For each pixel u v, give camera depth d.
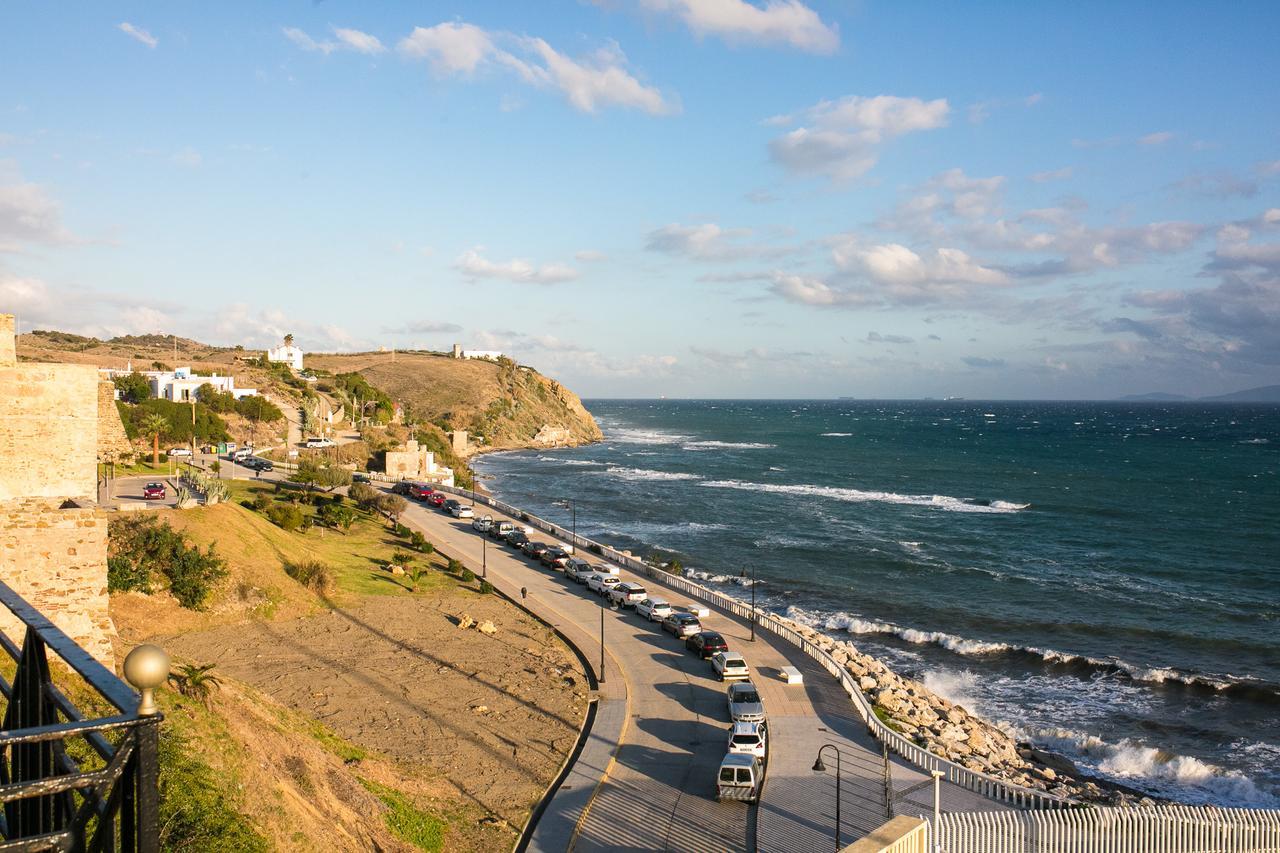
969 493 145.12
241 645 44.66
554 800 32.03
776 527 110.88
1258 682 55.56
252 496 81.31
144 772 5.00
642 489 147.50
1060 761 43.72
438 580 63.53
